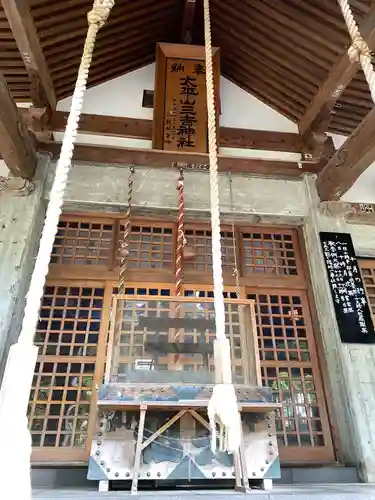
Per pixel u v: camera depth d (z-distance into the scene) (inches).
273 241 174.7
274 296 162.9
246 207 170.2
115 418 105.4
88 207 164.1
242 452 93.6
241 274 164.1
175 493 81.6
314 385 147.5
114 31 177.5
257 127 198.2
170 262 162.9
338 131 199.6
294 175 181.2
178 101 184.4
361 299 153.6
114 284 155.1
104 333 145.6
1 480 41.6
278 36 173.5
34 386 134.9
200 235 171.6
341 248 163.6
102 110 189.5
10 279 141.1
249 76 201.0
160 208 164.9
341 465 131.7
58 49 165.2
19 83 177.3
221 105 202.1
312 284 164.2
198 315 123.1
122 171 169.9
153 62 209.0
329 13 150.3
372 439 130.3
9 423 44.2
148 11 181.3
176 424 105.3
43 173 161.8
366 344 145.5
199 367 114.0
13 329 135.3
